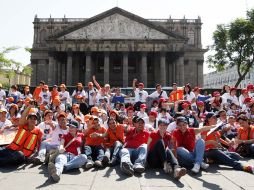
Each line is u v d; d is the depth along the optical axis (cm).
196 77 7931
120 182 916
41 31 8131
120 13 6688
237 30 6375
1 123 1409
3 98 2202
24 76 9656
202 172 1038
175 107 1895
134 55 7488
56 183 900
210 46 6819
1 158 1099
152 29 6694
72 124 1145
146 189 850
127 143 1147
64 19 8094
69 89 3625
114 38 6625
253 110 1672
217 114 1472
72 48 6612
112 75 7612
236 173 1025
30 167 1091
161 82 6619
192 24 8131
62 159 1034
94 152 1198
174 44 6631
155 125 1550
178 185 888
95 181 924
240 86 11544
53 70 6656
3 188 848
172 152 1061
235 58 6712
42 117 1933
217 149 1139
